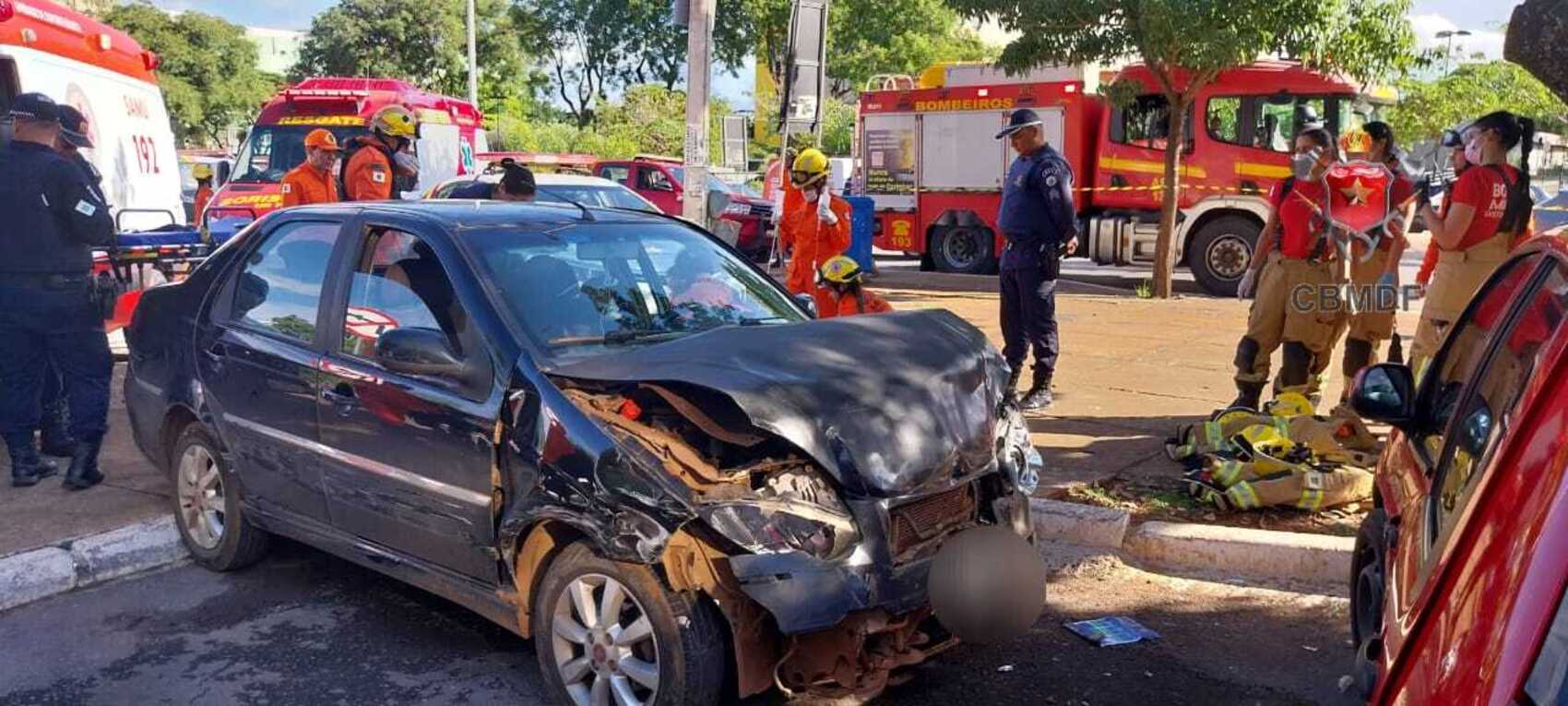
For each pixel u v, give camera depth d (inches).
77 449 252.1
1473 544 82.4
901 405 153.6
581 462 149.3
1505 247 241.6
